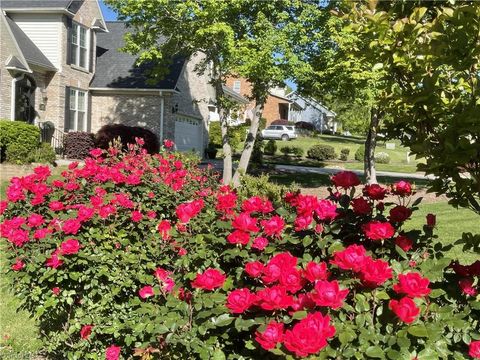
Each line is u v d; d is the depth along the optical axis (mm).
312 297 1790
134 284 3355
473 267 2152
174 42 15844
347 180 2521
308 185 16641
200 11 13320
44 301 3357
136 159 5516
